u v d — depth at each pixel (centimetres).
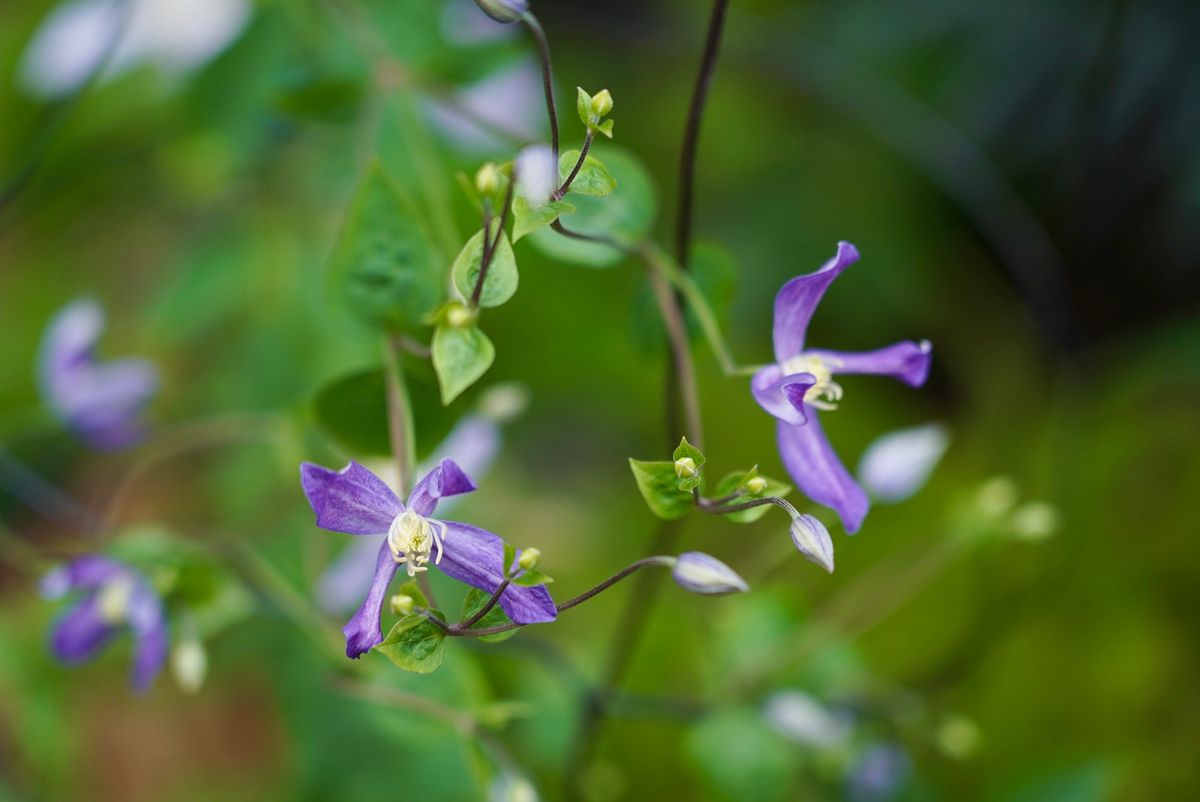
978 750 75
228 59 66
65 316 61
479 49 63
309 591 59
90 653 57
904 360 49
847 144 91
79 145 80
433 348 47
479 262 47
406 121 62
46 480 84
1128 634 78
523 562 45
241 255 72
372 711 58
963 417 89
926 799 65
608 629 75
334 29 64
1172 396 85
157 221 90
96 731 76
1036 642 79
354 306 52
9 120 83
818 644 62
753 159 92
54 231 90
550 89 47
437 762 64
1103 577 80
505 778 55
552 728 64
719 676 63
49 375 61
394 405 52
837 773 63
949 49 95
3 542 62
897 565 80
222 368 74
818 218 91
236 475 69
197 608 57
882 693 64
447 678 56
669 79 92
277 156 72
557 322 85
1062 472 82
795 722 61
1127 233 91
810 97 88
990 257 91
